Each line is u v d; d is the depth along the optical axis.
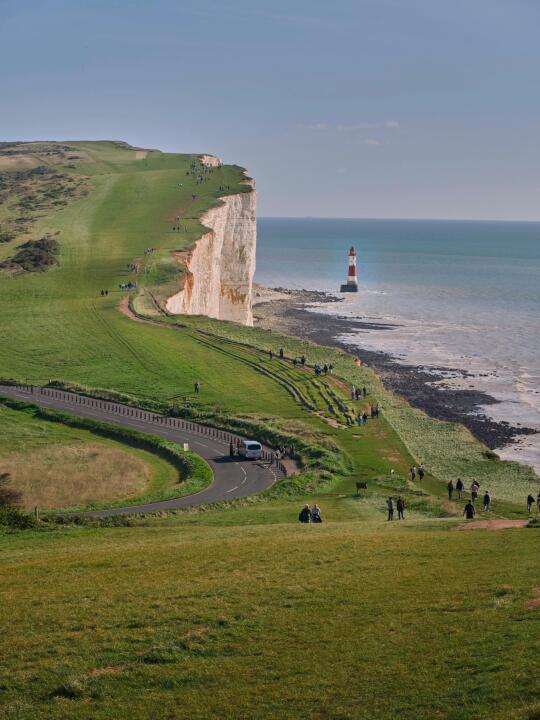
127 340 98.81
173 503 52.22
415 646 20.70
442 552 29.42
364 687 18.84
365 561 28.64
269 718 17.97
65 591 26.28
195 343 100.81
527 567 26.44
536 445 81.69
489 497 50.97
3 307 110.19
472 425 88.81
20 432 69.75
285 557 29.52
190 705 18.77
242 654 21.14
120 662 20.98
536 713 16.05
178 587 26.22
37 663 21.03
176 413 76.75
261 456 65.00
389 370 118.00
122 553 31.02
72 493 54.84
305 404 80.50
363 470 61.88
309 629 22.39
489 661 19.16
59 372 88.62
